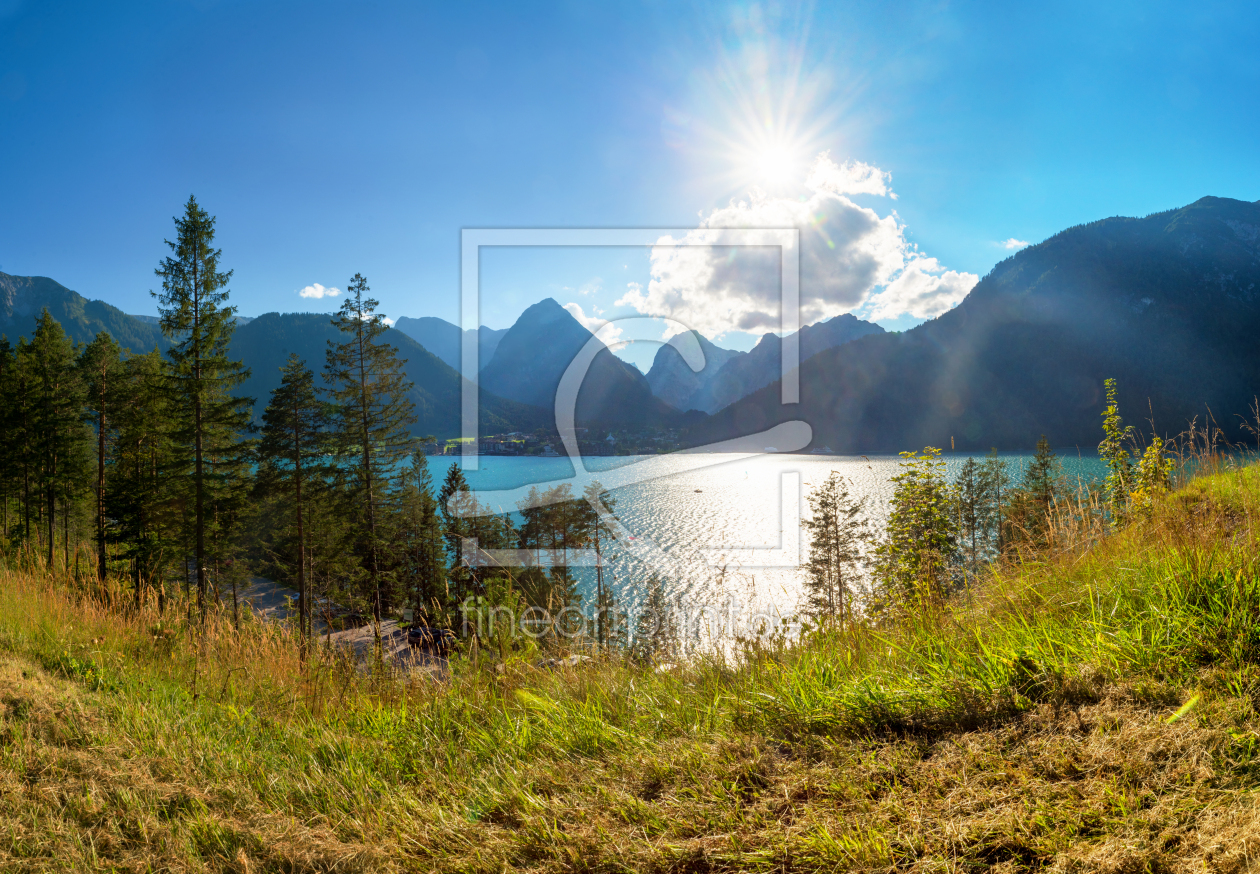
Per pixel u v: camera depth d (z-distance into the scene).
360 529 27.80
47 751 2.97
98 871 2.21
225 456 26.98
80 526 36.84
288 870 2.24
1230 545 3.07
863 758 2.31
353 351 26.97
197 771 3.01
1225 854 1.46
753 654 3.81
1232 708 1.98
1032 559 4.07
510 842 2.28
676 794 2.39
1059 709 2.28
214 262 22.84
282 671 4.90
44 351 33.84
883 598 5.27
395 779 3.03
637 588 24.12
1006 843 1.73
